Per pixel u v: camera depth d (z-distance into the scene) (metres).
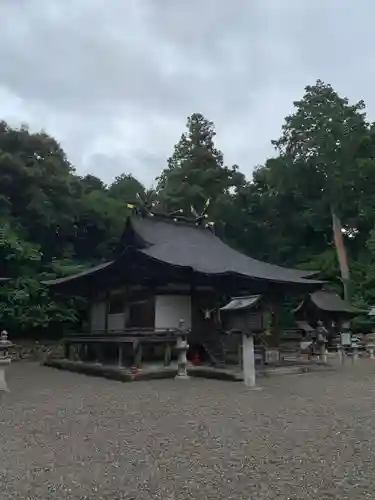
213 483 4.40
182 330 13.50
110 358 16.30
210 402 9.02
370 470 4.77
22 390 10.92
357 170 31.59
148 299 16.06
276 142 35.62
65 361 17.08
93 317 19.08
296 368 15.15
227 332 12.65
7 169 24.53
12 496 4.09
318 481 4.45
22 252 21.89
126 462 5.07
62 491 4.21
